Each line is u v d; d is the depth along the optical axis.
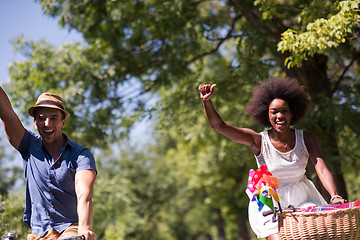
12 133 12.90
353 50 30.08
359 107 31.14
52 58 35.62
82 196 11.70
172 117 36.81
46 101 12.70
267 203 11.87
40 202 12.60
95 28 34.09
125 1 32.56
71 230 12.34
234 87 35.50
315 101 29.61
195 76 34.72
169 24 32.47
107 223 42.88
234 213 61.06
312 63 29.08
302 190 13.53
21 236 22.31
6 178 35.38
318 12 22.69
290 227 11.43
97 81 34.28
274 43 28.33
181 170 74.94
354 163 31.77
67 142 12.65
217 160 54.84
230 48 45.66
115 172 68.00
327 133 30.50
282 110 13.45
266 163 13.70
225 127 13.27
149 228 84.00
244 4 29.56
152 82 36.00
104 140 35.03
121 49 34.62
